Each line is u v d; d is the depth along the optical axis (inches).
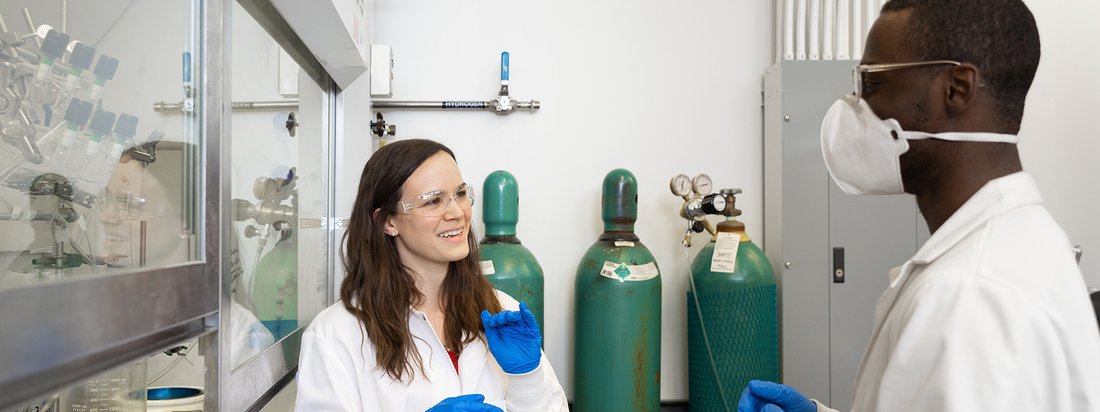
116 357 22.6
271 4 42.5
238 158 38.0
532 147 77.0
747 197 78.4
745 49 78.5
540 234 77.0
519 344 38.9
